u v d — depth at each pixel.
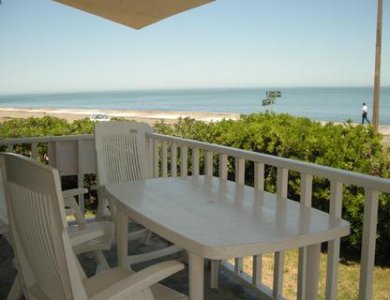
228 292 2.74
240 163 2.72
